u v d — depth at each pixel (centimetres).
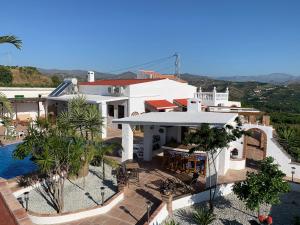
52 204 1511
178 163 2044
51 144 1416
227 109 3531
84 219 1382
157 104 3619
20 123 3803
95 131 1922
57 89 4378
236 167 2159
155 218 1363
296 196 1802
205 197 1703
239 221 1488
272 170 1452
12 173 2273
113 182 1831
